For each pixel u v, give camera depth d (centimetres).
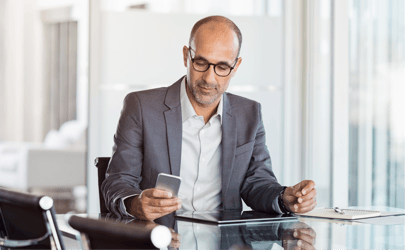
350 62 349
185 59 178
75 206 600
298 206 147
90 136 350
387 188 319
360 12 340
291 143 381
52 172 694
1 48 884
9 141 888
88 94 350
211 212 157
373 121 329
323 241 110
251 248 100
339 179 355
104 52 352
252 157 185
